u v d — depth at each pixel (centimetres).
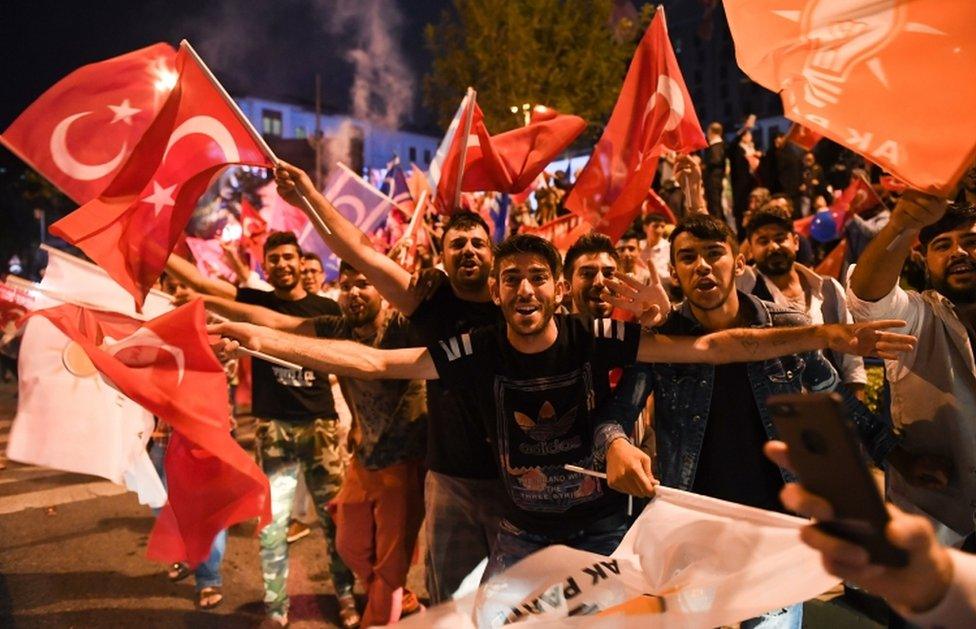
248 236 907
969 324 277
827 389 274
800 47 277
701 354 262
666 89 431
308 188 321
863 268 263
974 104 240
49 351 367
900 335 239
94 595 483
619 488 243
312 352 280
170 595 484
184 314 296
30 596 482
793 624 262
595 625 221
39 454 360
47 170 358
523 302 255
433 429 339
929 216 243
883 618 360
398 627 228
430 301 347
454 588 329
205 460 320
